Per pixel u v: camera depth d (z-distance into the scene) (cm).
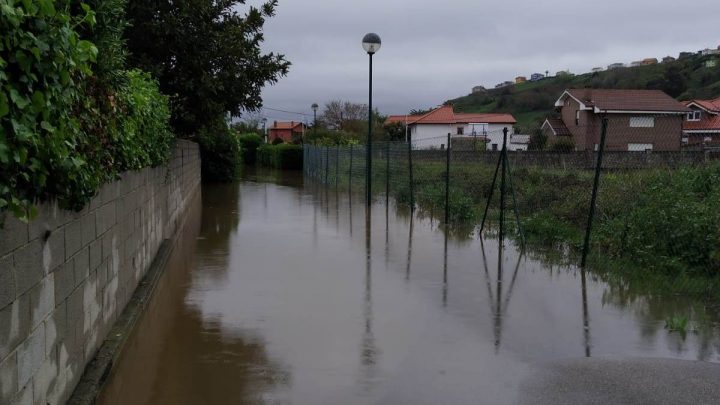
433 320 597
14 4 254
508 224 1144
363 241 1079
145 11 1211
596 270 799
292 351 509
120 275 572
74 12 427
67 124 345
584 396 419
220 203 1844
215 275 800
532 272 806
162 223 975
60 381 367
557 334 552
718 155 1384
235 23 1385
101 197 483
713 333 551
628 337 543
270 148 4625
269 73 1419
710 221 739
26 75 270
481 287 730
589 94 4119
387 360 489
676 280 724
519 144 3500
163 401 411
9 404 284
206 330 564
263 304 655
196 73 1304
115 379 447
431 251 970
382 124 6250
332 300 672
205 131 1789
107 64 472
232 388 432
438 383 443
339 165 2517
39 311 328
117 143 528
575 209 1088
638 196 962
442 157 2012
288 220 1395
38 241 327
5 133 254
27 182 302
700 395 418
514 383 443
